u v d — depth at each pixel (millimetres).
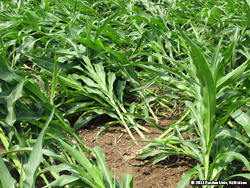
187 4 4277
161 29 2930
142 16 2820
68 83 2158
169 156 1771
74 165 1110
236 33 2559
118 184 1251
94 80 2402
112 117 2258
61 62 2439
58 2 3650
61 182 1132
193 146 1562
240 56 2627
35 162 979
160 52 2926
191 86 1872
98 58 2623
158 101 2381
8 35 2834
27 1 4375
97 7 4770
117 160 1773
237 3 4199
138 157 1713
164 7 4621
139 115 1995
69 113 2051
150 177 1600
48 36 2576
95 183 1109
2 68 1682
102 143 1957
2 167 930
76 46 2527
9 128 1472
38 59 2312
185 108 2393
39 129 1659
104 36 3086
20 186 909
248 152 1364
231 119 2080
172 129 1870
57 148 1655
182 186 1264
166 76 1998
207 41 3043
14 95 1483
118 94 2283
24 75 1759
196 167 1317
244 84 1796
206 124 1232
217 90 1406
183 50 2922
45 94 1823
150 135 2025
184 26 3689
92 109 2211
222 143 1442
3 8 4078
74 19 2787
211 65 1241
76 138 1701
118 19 4039
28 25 3047
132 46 3270
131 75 2414
